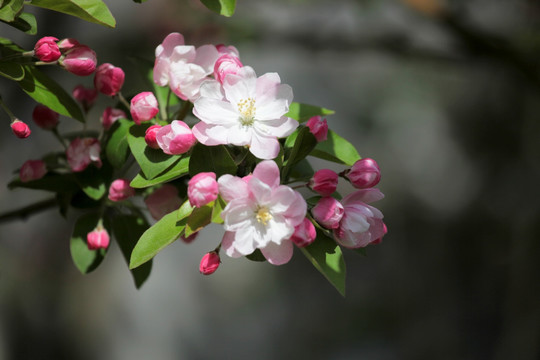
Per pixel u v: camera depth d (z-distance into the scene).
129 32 1.49
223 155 0.67
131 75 1.43
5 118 1.25
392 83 2.23
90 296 2.00
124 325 2.04
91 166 0.73
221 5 0.69
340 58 1.64
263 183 0.64
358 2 1.37
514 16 1.57
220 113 0.67
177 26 1.47
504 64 1.36
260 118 0.68
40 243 1.88
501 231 2.21
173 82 0.71
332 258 0.66
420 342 2.22
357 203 0.67
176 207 0.73
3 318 1.72
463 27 1.32
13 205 1.61
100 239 0.73
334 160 0.72
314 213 0.67
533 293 1.71
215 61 0.71
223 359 2.17
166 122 0.71
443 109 2.23
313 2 1.39
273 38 1.39
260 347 2.23
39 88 0.70
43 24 1.24
